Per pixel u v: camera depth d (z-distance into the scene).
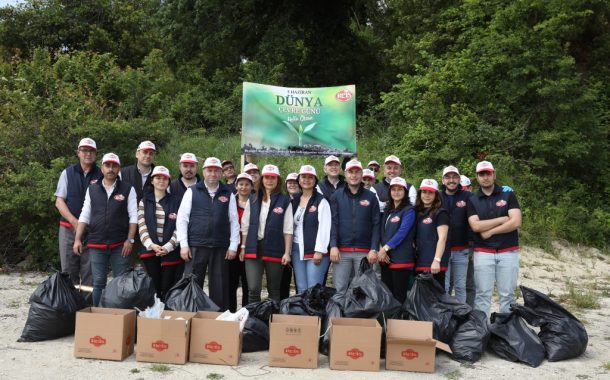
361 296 5.28
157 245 5.79
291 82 19.09
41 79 12.33
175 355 4.77
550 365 5.05
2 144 9.82
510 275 5.80
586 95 13.83
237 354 4.80
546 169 14.04
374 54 20.64
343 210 5.98
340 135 9.14
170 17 18.72
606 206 14.02
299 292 6.07
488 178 5.85
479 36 15.38
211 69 20.92
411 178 13.33
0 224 9.45
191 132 15.94
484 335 5.17
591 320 6.94
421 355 4.77
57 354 4.92
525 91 13.85
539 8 14.60
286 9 19.59
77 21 21.44
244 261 6.16
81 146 6.22
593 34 17.69
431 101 14.56
